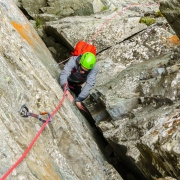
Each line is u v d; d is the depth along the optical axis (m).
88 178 3.75
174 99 4.75
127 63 7.01
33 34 6.93
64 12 9.86
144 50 7.05
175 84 4.88
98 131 6.41
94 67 5.75
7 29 4.46
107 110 5.41
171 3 5.00
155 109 4.90
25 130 2.97
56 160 3.32
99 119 5.81
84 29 8.24
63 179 3.15
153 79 5.46
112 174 4.62
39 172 2.69
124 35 7.84
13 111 2.96
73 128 4.16
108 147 6.04
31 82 3.79
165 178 3.54
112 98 5.58
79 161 3.77
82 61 5.58
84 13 9.65
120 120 5.28
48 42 9.42
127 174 5.76
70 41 8.20
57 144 3.62
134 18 8.45
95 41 7.93
